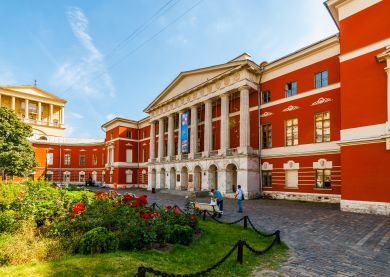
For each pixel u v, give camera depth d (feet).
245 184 85.87
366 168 51.57
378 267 23.27
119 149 161.89
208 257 24.85
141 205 40.73
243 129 89.81
